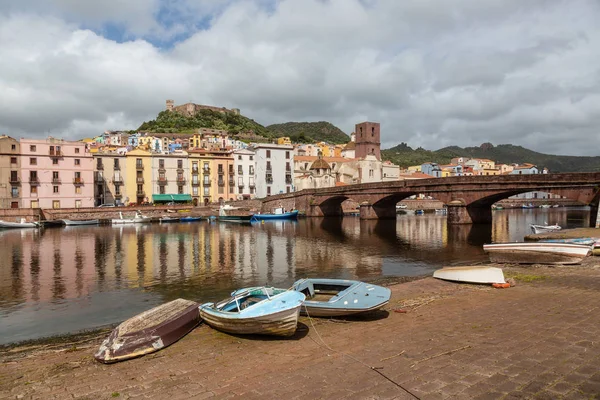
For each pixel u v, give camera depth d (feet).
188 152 314.96
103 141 529.04
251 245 131.54
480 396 21.47
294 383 25.20
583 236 109.50
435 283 60.59
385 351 30.53
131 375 28.76
